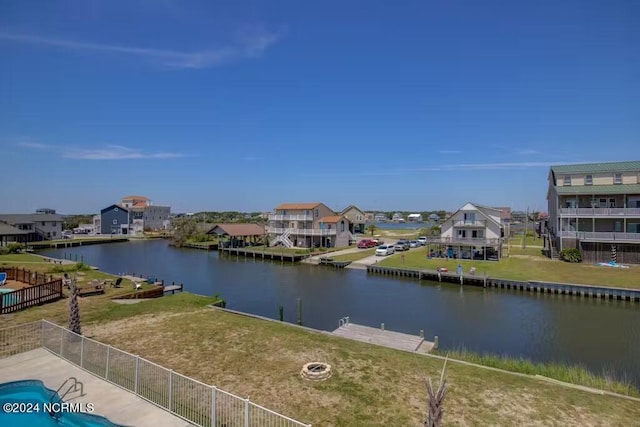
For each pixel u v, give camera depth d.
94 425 8.92
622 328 22.69
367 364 13.14
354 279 39.22
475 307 27.88
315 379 11.81
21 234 62.38
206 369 12.63
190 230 81.50
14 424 9.27
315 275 41.91
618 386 12.99
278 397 10.69
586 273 34.62
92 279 31.08
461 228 47.88
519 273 36.16
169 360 13.42
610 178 41.72
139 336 16.05
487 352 18.81
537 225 87.25
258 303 29.45
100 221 99.25
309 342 15.34
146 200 119.38
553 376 13.68
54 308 20.66
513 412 10.03
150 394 10.19
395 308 27.72
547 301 29.41
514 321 24.36
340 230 64.94
